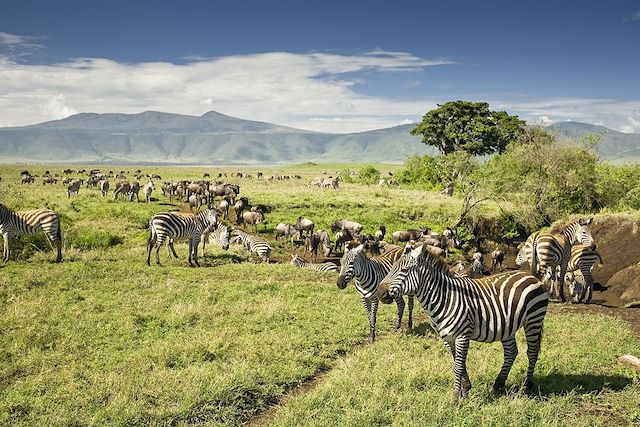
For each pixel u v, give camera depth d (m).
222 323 11.27
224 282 15.09
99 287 13.75
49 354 9.16
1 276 14.03
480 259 19.73
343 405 7.21
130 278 14.83
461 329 7.10
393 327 11.76
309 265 19.55
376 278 10.38
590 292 15.78
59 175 67.12
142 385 7.78
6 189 34.31
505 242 29.16
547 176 29.41
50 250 18.23
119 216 24.62
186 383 7.80
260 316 11.71
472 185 30.94
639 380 8.38
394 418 6.81
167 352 9.26
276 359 9.19
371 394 7.50
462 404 7.07
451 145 61.81
